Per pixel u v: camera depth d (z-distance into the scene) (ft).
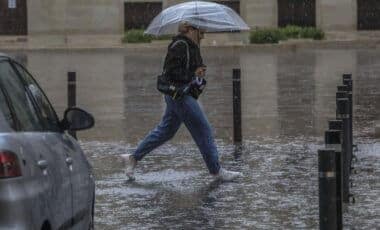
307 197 72.28
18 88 45.14
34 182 39.83
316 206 69.10
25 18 321.73
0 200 37.52
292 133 107.24
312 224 63.57
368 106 130.21
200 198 72.79
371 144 97.19
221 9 77.66
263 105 134.21
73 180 47.73
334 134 52.95
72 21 321.52
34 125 44.88
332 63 212.23
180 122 79.25
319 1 320.29
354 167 83.61
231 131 109.70
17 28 321.52
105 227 63.77
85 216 51.31
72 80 100.12
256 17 320.09
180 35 76.18
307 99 140.46
